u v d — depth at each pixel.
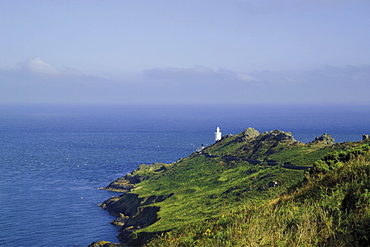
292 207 21.27
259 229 18.89
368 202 17.92
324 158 30.33
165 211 92.06
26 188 153.25
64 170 199.75
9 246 88.31
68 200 133.88
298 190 26.05
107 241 90.69
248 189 87.62
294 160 104.19
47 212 117.81
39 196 139.25
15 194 141.88
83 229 101.75
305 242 16.62
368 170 21.64
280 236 17.58
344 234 16.48
